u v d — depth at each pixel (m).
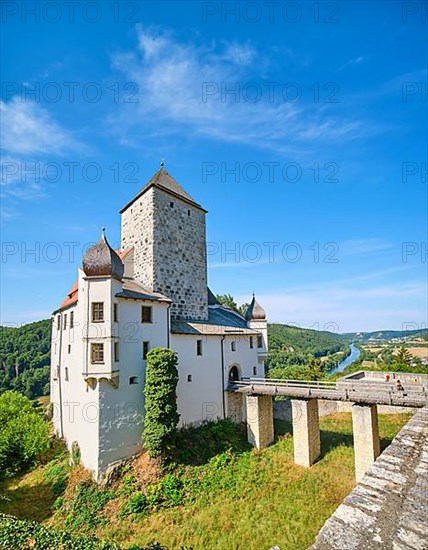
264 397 24.44
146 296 22.56
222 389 26.72
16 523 10.16
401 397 18.22
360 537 3.41
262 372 32.22
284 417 29.55
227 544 13.83
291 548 13.20
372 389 20.00
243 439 24.58
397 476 4.66
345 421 27.34
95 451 18.95
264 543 13.67
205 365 25.81
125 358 20.64
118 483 18.73
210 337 26.64
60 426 26.77
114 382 19.83
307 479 18.47
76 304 23.34
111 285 20.03
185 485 18.55
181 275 27.55
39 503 18.44
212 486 18.61
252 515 15.73
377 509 3.88
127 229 28.84
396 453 5.48
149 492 17.75
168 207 27.38
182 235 28.30
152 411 19.59
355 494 4.26
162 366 20.03
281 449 22.91
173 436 19.88
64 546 9.26
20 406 27.45
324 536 3.48
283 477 19.03
